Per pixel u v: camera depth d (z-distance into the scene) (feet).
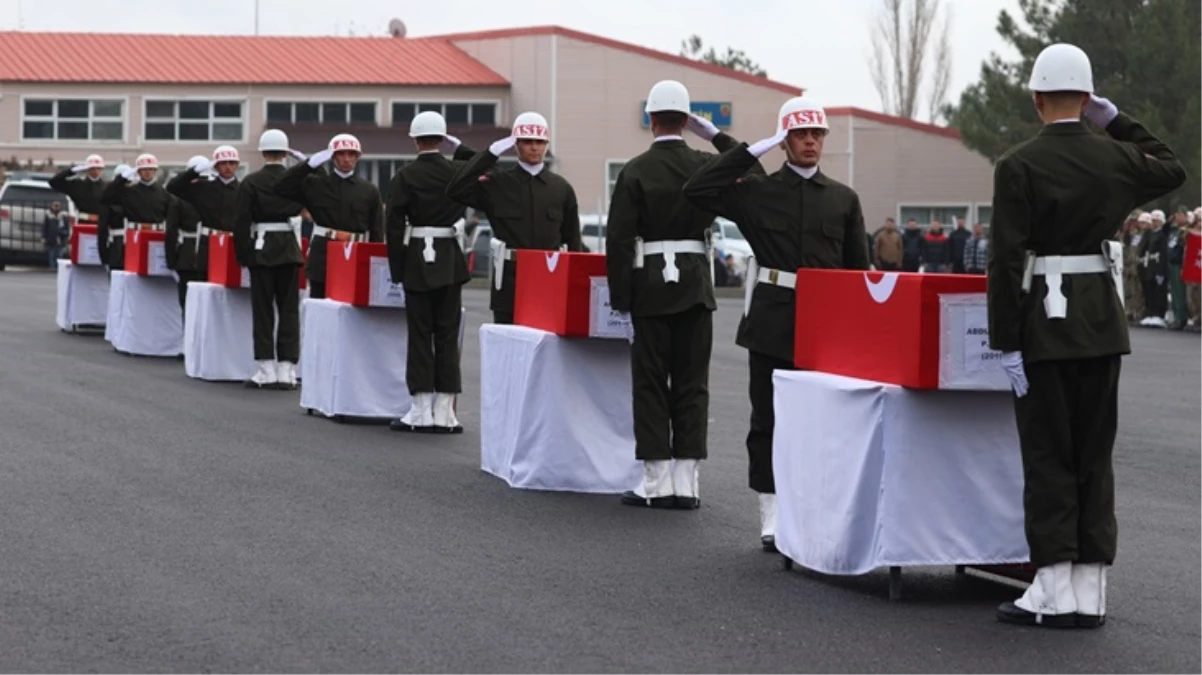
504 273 42.52
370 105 198.49
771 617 25.76
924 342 26.12
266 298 58.90
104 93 193.57
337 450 43.68
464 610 25.77
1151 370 75.56
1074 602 25.40
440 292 47.83
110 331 73.51
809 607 26.50
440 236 47.42
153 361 68.64
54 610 25.39
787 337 31.12
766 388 31.50
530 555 30.35
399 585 27.48
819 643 24.14
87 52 197.88
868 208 205.26
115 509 33.94
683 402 36.22
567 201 43.24
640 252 35.88
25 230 156.35
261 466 40.37
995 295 25.17
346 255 50.01
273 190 55.62
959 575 29.30
